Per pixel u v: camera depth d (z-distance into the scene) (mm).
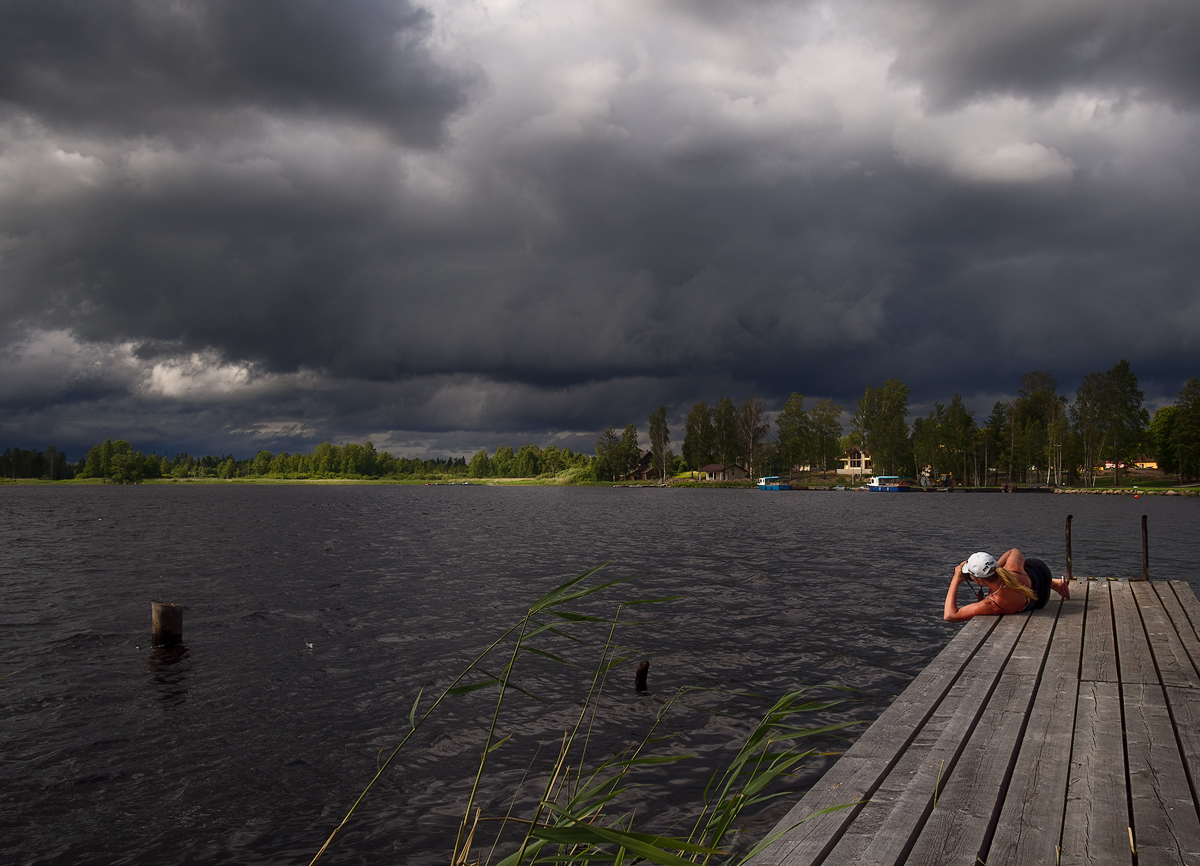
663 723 9797
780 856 3129
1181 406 106438
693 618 16406
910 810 3631
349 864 6508
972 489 128875
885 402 130750
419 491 178000
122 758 8938
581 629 15477
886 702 10617
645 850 2039
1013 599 9938
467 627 15852
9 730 9867
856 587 20797
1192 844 3303
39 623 16688
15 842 7000
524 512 68562
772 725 3926
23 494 139250
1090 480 117188
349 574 24484
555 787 7828
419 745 9211
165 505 88750
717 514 62969
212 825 7273
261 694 11344
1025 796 3893
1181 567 25312
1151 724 5234
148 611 18109
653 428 169125
